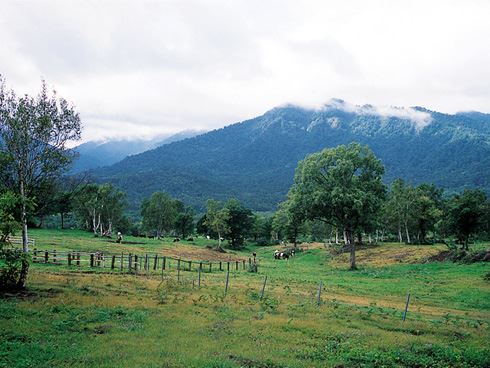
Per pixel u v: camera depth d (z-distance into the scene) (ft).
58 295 80.28
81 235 285.84
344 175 186.91
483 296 108.88
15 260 76.64
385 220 315.58
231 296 95.45
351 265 191.72
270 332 63.16
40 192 86.69
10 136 81.71
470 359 53.72
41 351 47.85
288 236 381.19
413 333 70.44
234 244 401.70
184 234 477.36
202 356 48.67
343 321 74.33
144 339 55.36
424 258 191.42
